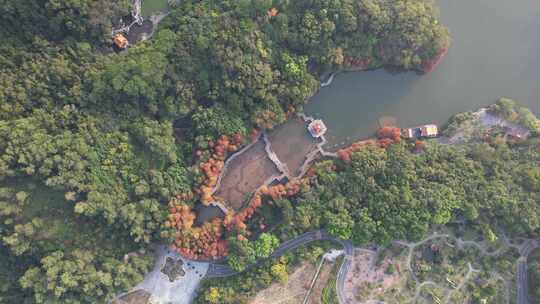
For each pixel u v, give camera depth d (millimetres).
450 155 97125
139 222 87875
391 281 93750
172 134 97062
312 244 94188
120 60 90688
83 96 87812
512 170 95750
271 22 94125
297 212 91312
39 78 85812
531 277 91625
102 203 84188
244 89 94375
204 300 91188
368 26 94188
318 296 92812
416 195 91000
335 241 94875
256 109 96125
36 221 82188
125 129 92312
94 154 86688
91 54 90375
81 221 86562
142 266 90000
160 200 92438
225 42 90500
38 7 84188
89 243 87062
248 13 91250
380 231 90375
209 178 94938
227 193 98625
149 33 97562
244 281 92125
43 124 84562
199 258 93625
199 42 89812
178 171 94188
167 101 92812
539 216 89688
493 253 95062
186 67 91812
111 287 87500
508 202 90438
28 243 82562
